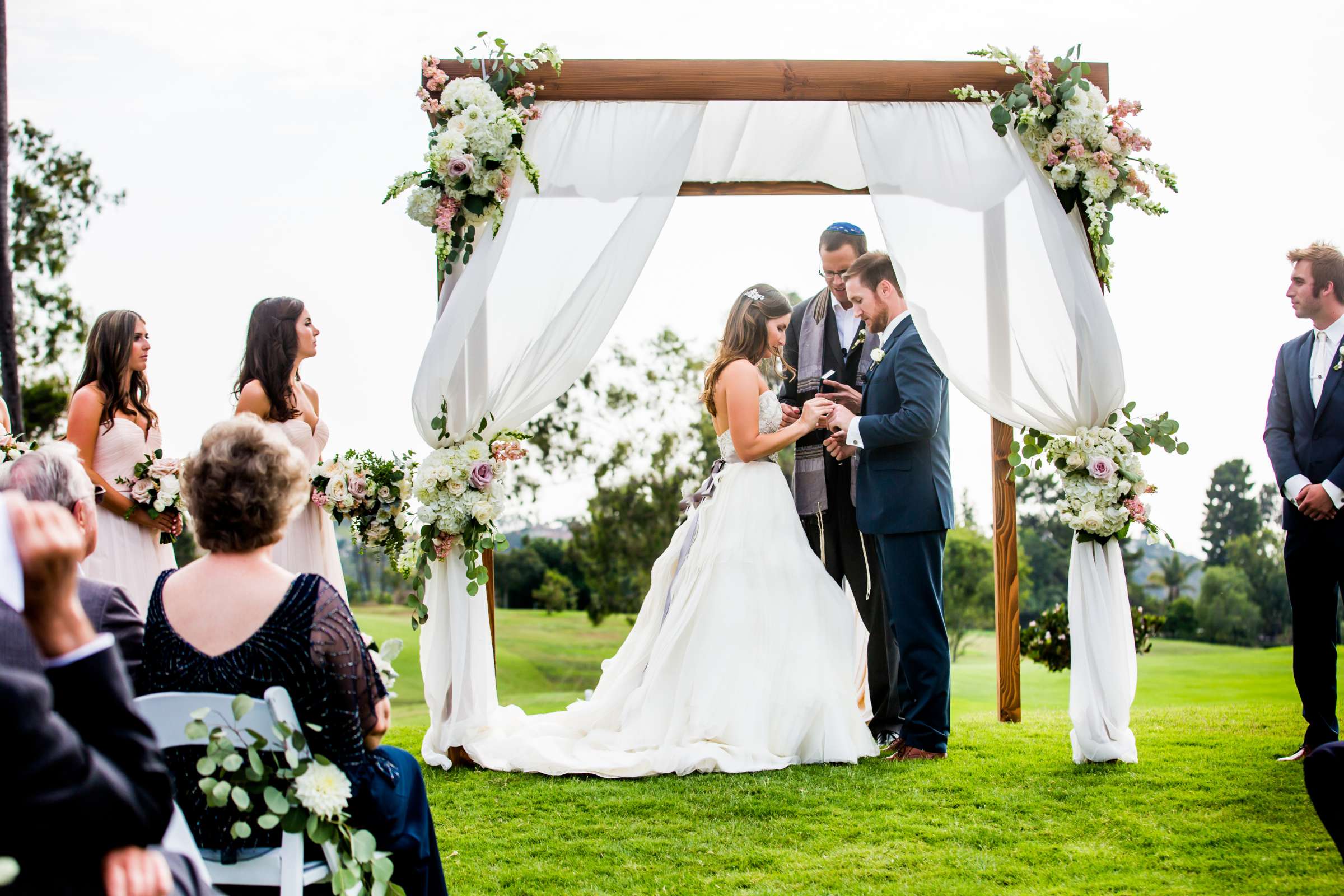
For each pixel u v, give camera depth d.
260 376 4.16
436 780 3.93
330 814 1.88
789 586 4.26
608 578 19.17
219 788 1.83
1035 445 4.25
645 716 4.19
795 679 4.14
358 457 4.26
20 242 17.38
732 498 4.37
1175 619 18.75
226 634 1.94
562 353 4.29
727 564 4.25
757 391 4.38
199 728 1.85
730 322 4.55
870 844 3.17
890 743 4.47
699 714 4.08
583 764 3.97
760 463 4.44
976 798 3.59
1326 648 3.98
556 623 19.66
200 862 1.67
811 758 4.10
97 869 1.37
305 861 1.97
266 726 1.89
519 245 4.28
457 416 4.24
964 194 4.23
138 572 4.12
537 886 2.87
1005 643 5.01
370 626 18.42
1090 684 4.04
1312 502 3.90
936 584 4.20
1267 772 3.83
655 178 4.31
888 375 4.25
